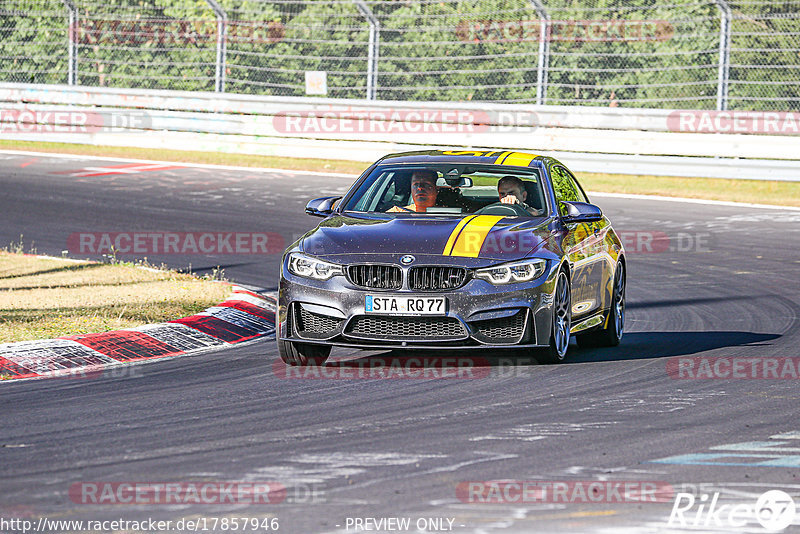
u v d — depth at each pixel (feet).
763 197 247.09
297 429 78.74
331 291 98.12
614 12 290.56
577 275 107.76
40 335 110.73
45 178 254.88
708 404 87.81
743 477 67.00
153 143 311.06
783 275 165.78
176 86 322.34
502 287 97.66
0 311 122.93
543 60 275.39
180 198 233.14
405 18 301.43
